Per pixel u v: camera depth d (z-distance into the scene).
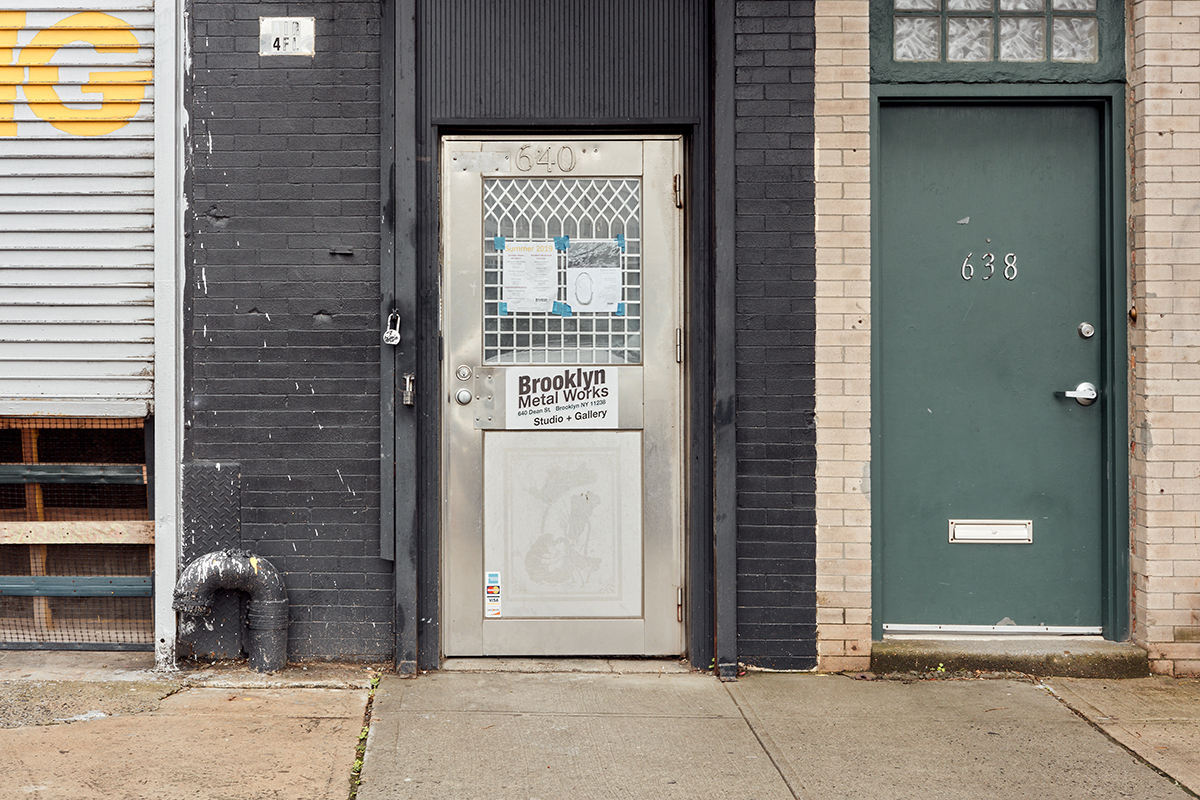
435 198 4.26
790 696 4.00
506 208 4.33
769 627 4.27
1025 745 3.54
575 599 4.38
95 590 4.44
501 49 4.27
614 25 4.27
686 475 4.35
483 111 4.27
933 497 4.46
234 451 4.24
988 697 4.02
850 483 4.24
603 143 4.33
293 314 4.22
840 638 4.27
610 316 4.35
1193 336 4.23
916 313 4.44
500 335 4.34
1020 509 4.47
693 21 4.27
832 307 4.22
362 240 4.22
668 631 4.39
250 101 4.20
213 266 4.21
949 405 4.46
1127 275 4.36
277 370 4.23
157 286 4.16
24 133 4.21
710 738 3.58
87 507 4.46
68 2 4.18
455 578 4.35
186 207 4.20
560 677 4.19
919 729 3.68
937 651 4.28
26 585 4.43
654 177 4.33
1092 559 4.48
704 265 4.26
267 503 4.25
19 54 4.20
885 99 4.35
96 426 4.32
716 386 4.19
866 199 4.21
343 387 4.24
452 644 4.36
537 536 4.36
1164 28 4.23
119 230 4.21
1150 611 4.28
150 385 4.24
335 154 4.20
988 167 4.44
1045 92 4.34
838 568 4.25
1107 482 4.41
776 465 4.24
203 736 3.51
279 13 4.19
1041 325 4.45
